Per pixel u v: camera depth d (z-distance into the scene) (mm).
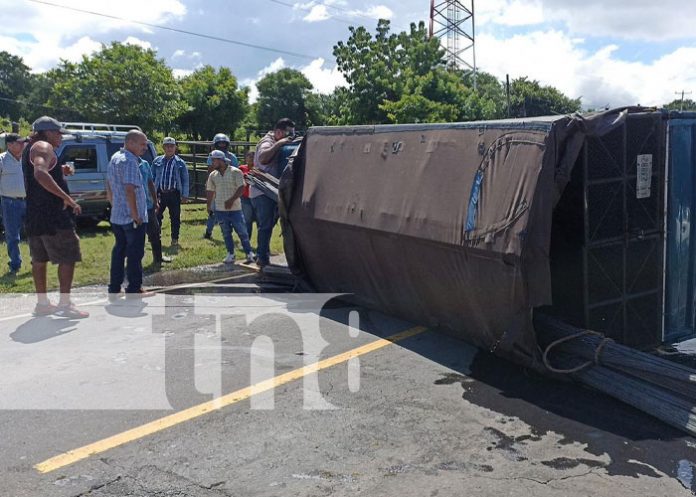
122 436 4125
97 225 14805
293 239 7801
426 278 5688
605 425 4211
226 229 9609
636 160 5348
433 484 3535
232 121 51281
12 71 91062
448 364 5328
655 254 5617
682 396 4285
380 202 6094
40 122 6797
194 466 3758
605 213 5242
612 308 5430
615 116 4793
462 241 5047
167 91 38438
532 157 4645
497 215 4809
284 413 4445
